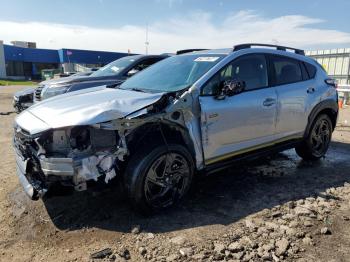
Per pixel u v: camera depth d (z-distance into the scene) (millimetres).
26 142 3504
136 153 3574
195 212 3830
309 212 3789
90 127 3289
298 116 5117
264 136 4664
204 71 4172
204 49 5465
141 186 3539
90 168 3277
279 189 4523
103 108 3432
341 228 3502
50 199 4105
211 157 4102
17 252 3146
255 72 4602
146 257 3025
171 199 3842
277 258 2996
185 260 2969
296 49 5480
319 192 4426
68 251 3137
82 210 3852
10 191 4398
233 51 4508
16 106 9734
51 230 3480
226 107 4105
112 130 3398
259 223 3582
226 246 3150
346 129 8875
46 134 3275
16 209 3912
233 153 4328
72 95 4238
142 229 3457
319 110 5430
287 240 3240
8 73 50844
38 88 8367
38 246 3229
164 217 3707
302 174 5125
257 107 4445
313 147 5609
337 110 5840
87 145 3307
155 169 3629
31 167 3475
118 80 7984
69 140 3236
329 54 17562
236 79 4348
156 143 3652
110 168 3367
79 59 50500
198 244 3193
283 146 5035
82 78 7910
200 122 3916
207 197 4238
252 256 3025
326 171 5289
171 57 5188
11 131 8266
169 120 3684
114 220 3641
